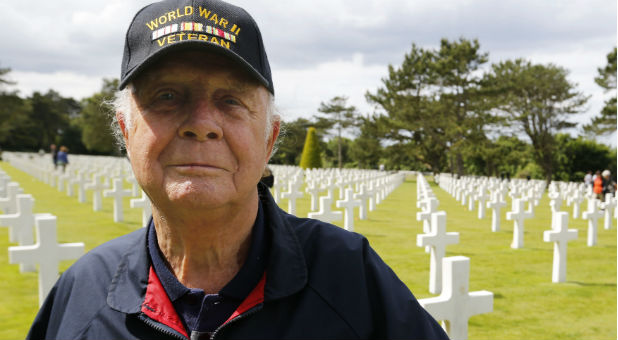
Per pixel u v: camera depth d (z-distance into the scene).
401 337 0.87
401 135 42.28
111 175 19.22
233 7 0.87
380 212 13.26
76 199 13.54
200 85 0.81
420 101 39.84
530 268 6.55
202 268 0.92
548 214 14.69
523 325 4.18
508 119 38.16
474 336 3.89
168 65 0.80
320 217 6.46
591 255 7.76
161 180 0.81
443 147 40.19
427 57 40.47
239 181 0.83
